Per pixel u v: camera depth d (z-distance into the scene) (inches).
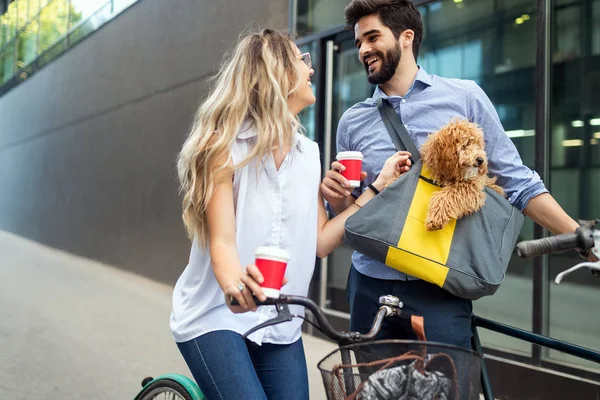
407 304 83.4
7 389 167.9
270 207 73.7
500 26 174.9
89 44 504.1
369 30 88.0
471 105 87.0
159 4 377.1
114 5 450.6
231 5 297.4
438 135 77.1
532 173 84.3
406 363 56.0
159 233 369.7
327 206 111.2
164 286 353.4
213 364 70.5
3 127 802.8
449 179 77.4
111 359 199.5
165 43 368.5
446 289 77.2
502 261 76.8
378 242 77.4
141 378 180.2
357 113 94.2
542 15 161.0
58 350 208.8
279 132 72.2
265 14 271.1
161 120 371.9
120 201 430.9
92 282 370.6
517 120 170.4
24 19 716.7
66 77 563.2
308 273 77.5
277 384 76.7
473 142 75.1
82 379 178.4
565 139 157.9
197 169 70.7
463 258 76.2
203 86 323.3
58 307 286.0
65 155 560.4
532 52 166.2
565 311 155.9
